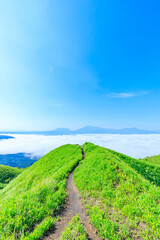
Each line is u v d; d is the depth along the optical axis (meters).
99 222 7.71
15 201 9.27
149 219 7.71
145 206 8.90
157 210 8.27
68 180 17.00
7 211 8.00
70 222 7.85
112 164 16.50
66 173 19.33
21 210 8.38
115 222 7.87
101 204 10.18
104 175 14.44
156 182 23.06
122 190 11.53
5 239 6.33
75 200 11.46
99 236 6.89
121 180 13.14
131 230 7.18
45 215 8.67
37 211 8.67
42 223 7.58
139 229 7.20
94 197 11.45
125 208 9.09
